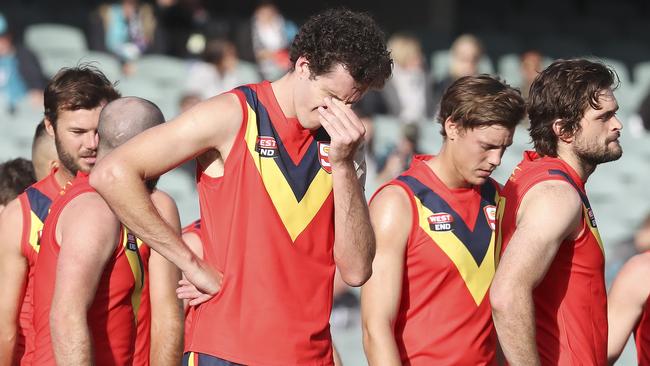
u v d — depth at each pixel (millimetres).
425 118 40625
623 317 14477
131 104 12500
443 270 13242
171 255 11148
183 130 11055
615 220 38812
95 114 13469
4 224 13539
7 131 36781
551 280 12992
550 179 12836
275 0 60188
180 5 43156
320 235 11539
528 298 12273
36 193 13641
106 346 12211
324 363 11656
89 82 13570
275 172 11336
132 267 12328
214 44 39031
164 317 13156
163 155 10992
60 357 11562
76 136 13461
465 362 13266
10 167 15734
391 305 13078
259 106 11406
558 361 12922
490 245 13453
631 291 14445
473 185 13570
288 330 11344
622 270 14625
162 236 11102
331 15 11086
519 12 63656
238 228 11328
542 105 13312
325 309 11641
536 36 61375
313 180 11492
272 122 11383
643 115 46250
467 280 13305
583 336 12977
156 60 42156
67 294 11633
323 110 11016
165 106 40438
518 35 61438
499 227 13547
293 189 11375
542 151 13445
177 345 13234
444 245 13250
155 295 13148
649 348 14500
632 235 29578
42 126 14672
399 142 35469
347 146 10945
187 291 11500
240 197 11312
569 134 13148
